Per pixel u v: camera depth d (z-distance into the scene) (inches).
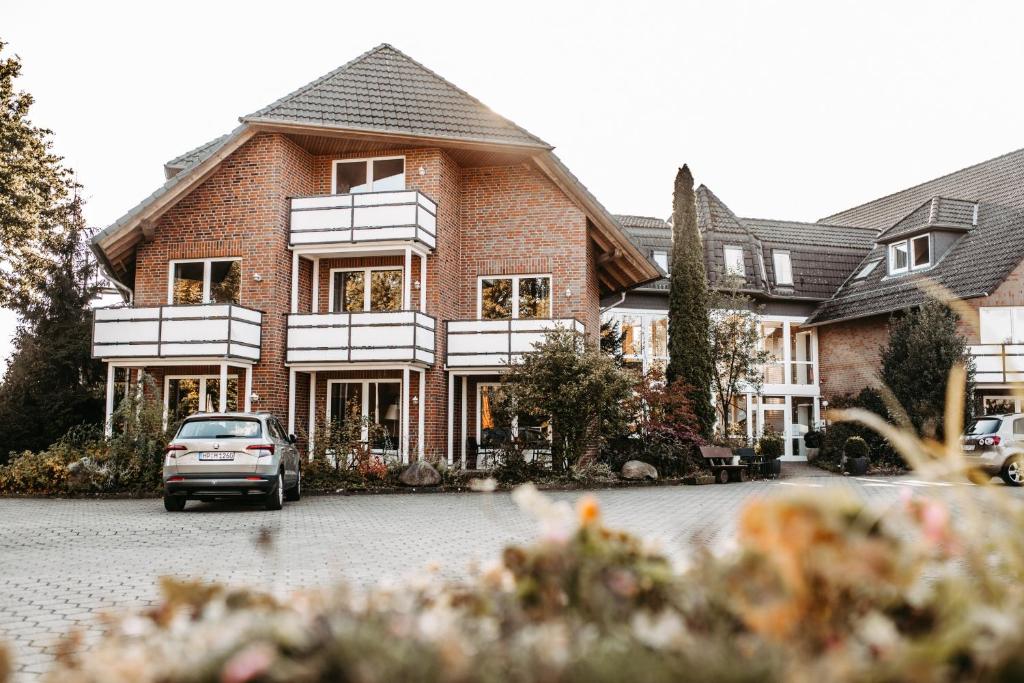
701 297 956.0
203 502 624.7
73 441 756.0
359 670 67.2
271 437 557.9
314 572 306.2
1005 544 88.6
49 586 289.6
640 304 1202.0
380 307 861.8
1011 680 67.8
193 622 86.7
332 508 570.3
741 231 1266.0
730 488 739.4
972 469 90.9
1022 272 1035.3
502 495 682.8
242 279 808.3
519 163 888.9
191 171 805.2
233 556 350.0
